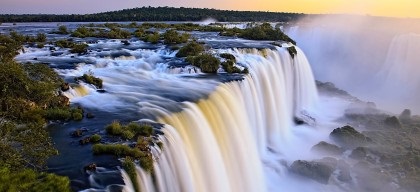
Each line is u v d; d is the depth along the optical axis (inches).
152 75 1374.3
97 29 2891.2
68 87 1035.3
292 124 1737.2
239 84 1328.7
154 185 697.0
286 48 2018.9
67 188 603.8
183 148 837.2
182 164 800.9
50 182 598.5
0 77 829.8
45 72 983.6
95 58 1537.9
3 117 759.1
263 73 1608.0
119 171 664.4
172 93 1114.1
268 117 1537.9
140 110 951.6
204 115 1018.1
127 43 2022.6
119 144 737.6
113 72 1359.5
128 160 680.4
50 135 805.2
